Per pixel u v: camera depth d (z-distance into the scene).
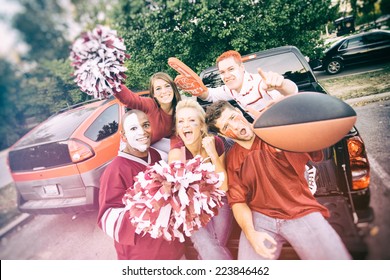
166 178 1.21
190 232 1.36
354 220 1.37
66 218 1.81
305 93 1.27
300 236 1.36
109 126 1.75
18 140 1.74
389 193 1.36
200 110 1.50
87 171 1.70
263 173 1.44
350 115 1.19
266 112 1.26
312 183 1.43
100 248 1.70
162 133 1.57
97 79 1.44
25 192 1.83
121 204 1.47
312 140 1.23
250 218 1.47
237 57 1.54
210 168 1.27
